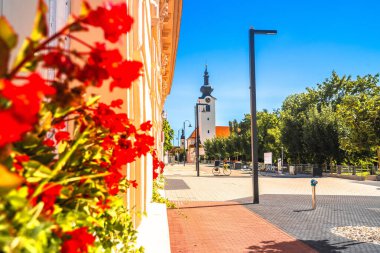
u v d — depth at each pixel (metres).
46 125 1.67
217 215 12.37
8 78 1.15
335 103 52.75
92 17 1.30
